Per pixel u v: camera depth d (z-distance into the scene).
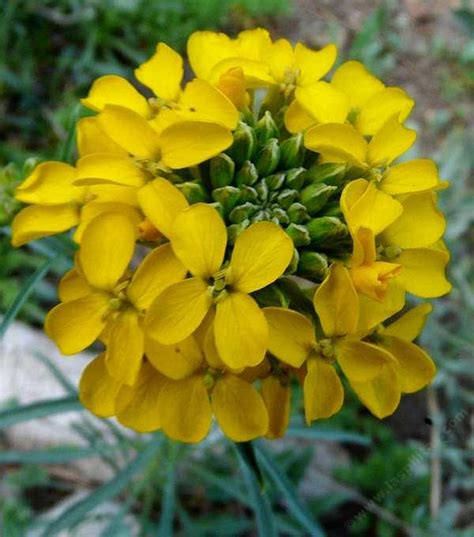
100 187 0.09
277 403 0.10
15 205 0.12
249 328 0.09
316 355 0.09
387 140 0.10
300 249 0.10
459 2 0.27
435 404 0.19
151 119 0.10
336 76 0.11
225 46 0.11
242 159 0.10
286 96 0.11
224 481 0.16
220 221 0.09
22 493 0.18
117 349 0.09
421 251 0.10
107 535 0.15
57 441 0.18
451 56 0.25
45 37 0.23
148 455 0.13
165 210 0.09
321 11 0.26
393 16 0.26
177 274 0.09
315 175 0.10
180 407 0.09
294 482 0.18
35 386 0.19
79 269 0.09
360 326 0.09
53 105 0.22
